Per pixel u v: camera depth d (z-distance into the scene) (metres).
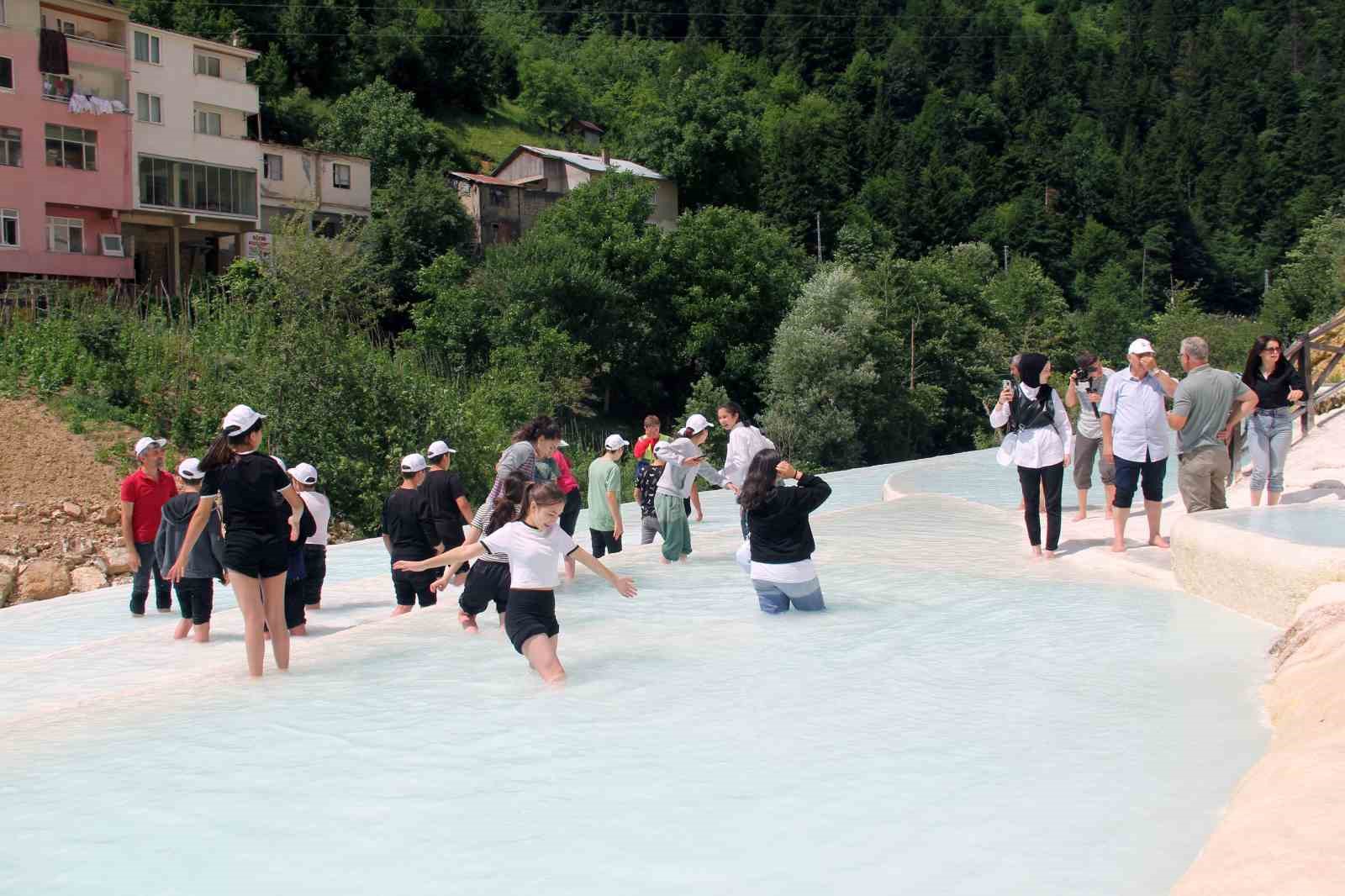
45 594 23.61
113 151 45.62
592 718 6.27
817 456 51.59
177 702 6.91
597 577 11.05
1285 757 4.73
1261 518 9.83
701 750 5.64
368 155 76.31
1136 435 11.07
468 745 5.82
